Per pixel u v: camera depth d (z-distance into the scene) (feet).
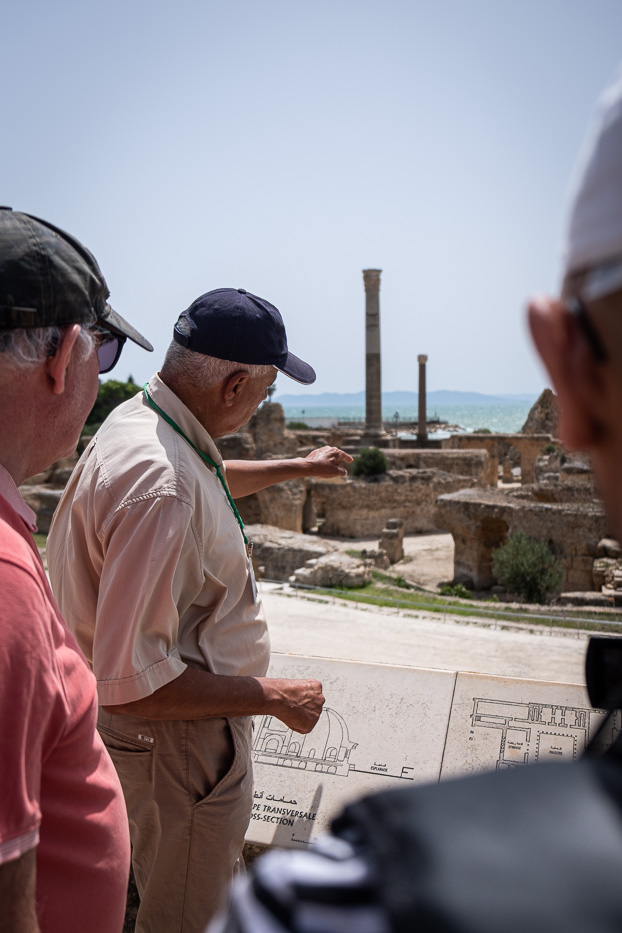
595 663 3.06
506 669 22.88
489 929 1.67
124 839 5.56
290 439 128.06
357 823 2.08
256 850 11.39
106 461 7.90
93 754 5.31
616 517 2.08
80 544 8.17
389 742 12.21
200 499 7.85
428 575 68.23
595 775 2.02
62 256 5.30
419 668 13.32
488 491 66.59
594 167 1.94
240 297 8.68
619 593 44.91
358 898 1.89
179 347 8.61
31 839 4.25
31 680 4.34
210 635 8.34
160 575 7.34
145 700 7.34
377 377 149.48
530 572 48.93
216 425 8.82
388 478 95.50
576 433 2.11
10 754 4.18
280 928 1.90
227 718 8.38
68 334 5.28
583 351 2.01
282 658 13.97
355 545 83.56
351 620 28.68
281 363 8.88
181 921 8.43
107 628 7.40
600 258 1.91
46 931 5.00
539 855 1.80
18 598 4.41
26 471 5.49
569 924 1.66
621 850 1.78
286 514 83.87
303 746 12.37
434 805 2.00
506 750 11.77
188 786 8.20
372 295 148.77
